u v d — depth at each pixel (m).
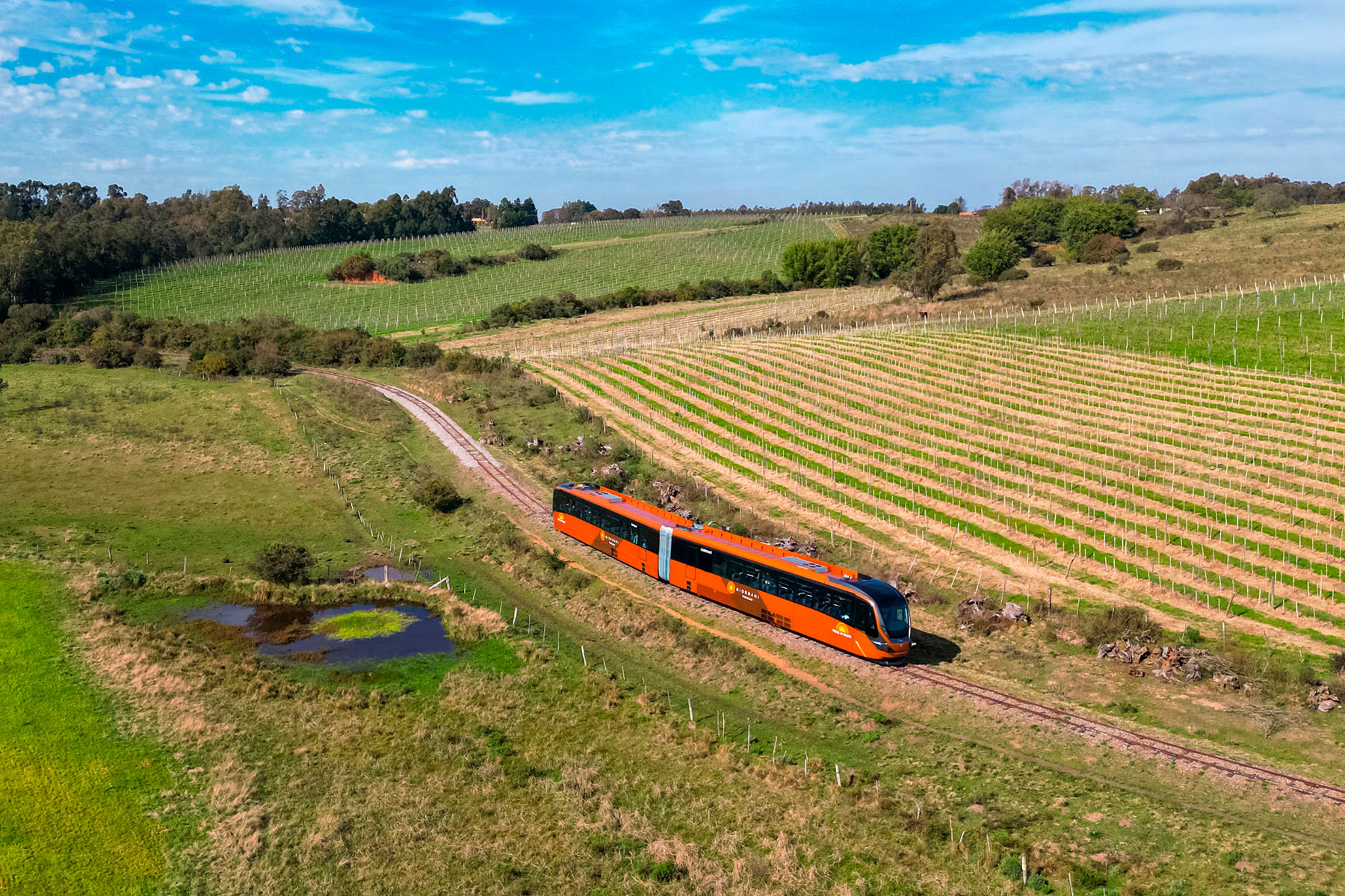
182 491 71.62
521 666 44.69
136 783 34.72
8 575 54.25
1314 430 67.31
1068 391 81.50
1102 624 44.91
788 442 77.19
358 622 50.34
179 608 51.88
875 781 33.41
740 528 59.19
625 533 56.22
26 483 71.25
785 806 32.22
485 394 96.56
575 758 36.16
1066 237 199.62
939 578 53.28
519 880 29.06
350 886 29.20
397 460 79.06
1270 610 47.66
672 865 29.20
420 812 32.72
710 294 165.38
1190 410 74.00
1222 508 58.31
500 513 66.88
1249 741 35.19
